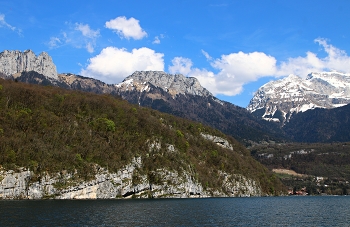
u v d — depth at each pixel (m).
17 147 158.62
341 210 171.38
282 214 147.62
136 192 197.12
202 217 123.88
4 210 112.62
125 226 97.38
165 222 107.94
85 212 116.94
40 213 109.31
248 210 158.12
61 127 189.50
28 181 154.62
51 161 164.88
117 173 188.38
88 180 173.50
